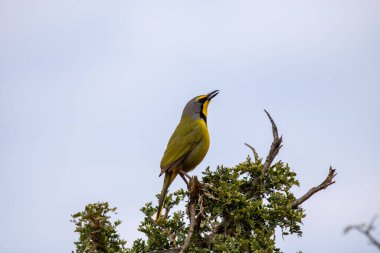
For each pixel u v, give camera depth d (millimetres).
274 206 12547
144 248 12461
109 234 11930
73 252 11773
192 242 12586
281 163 13344
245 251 11930
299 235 12508
